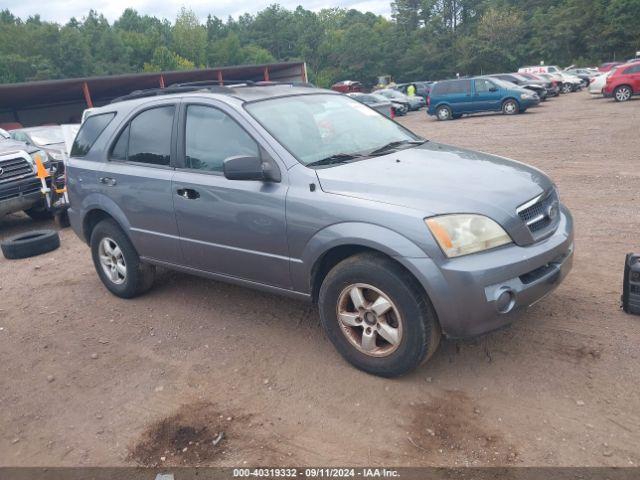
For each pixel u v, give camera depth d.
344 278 3.47
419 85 41.50
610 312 4.12
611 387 3.25
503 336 3.92
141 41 98.62
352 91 58.50
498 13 86.88
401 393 3.39
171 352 4.21
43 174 8.50
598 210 6.94
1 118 37.53
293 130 4.05
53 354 4.38
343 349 3.68
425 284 3.13
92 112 5.42
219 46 107.56
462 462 2.80
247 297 5.10
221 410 3.42
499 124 19.81
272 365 3.87
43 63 81.56
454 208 3.21
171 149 4.48
